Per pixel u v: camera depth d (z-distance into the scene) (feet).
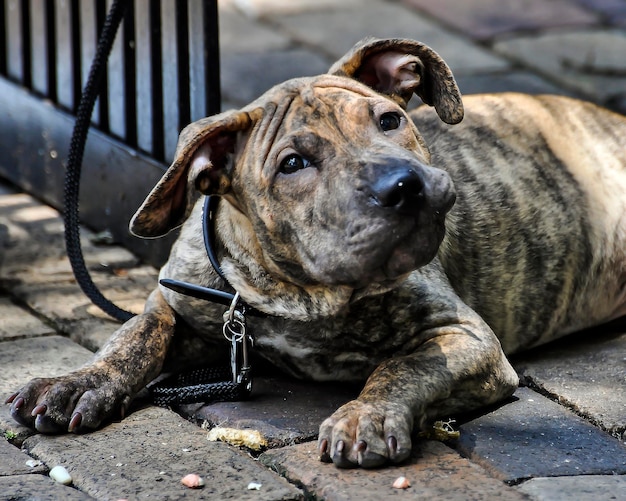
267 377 16.05
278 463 13.35
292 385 15.75
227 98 28.78
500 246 16.48
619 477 13.10
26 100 23.21
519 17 35.60
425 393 13.83
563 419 14.62
